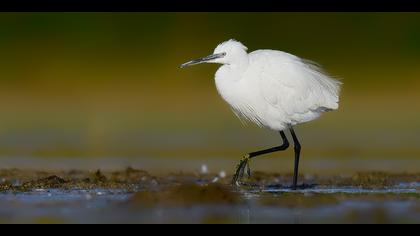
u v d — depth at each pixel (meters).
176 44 34.78
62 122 27.78
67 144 23.84
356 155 22.45
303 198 14.00
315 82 15.94
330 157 22.17
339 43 35.00
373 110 29.80
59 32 35.06
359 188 15.97
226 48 16.00
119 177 17.22
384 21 35.72
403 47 34.69
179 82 32.66
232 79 15.99
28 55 33.94
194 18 36.00
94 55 34.12
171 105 30.52
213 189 13.45
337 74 33.09
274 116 16.12
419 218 12.31
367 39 35.12
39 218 12.10
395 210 12.87
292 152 23.22
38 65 33.44
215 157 21.81
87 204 13.23
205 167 18.64
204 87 32.25
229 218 12.20
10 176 17.53
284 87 15.77
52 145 23.58
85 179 16.62
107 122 27.91
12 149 22.75
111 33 35.22
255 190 15.48
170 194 13.34
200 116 29.06
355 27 35.66
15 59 33.66
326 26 35.78
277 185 16.62
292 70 15.79
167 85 32.44
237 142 24.42
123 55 34.19
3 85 32.06
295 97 15.80
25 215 12.30
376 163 20.89
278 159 21.98
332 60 34.12
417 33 35.06
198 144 23.97
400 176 18.06
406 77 32.84
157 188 14.44
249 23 35.94
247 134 25.95
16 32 34.78
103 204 13.23
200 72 33.22
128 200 13.35
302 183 16.94
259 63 15.94
